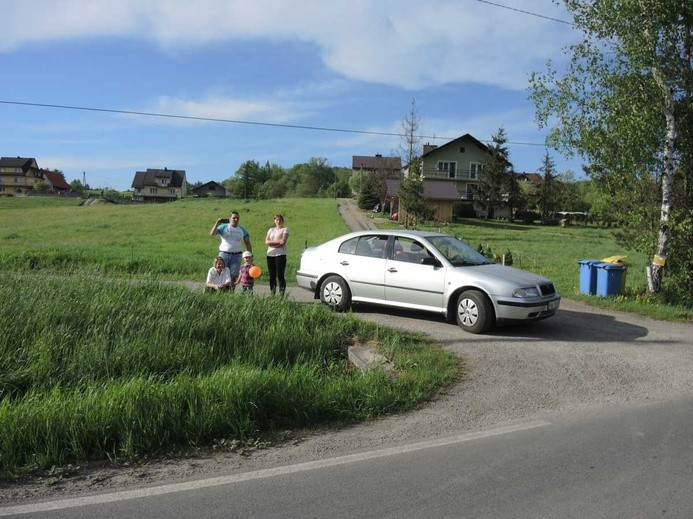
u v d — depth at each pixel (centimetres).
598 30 1234
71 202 7825
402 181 5050
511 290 884
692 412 566
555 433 508
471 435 504
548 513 363
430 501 379
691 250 1232
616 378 682
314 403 554
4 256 1723
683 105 1230
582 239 4341
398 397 590
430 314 1054
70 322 731
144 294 877
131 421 485
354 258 1049
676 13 1165
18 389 602
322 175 13462
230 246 1094
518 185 6906
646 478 415
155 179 13062
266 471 429
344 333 838
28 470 426
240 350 725
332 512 364
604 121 1284
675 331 971
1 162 12444
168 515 359
